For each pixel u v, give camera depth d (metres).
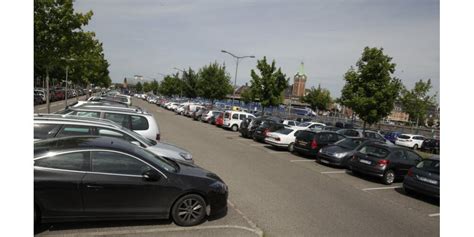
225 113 28.72
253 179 10.40
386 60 22.06
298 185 10.24
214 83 48.47
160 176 5.80
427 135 36.66
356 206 8.57
